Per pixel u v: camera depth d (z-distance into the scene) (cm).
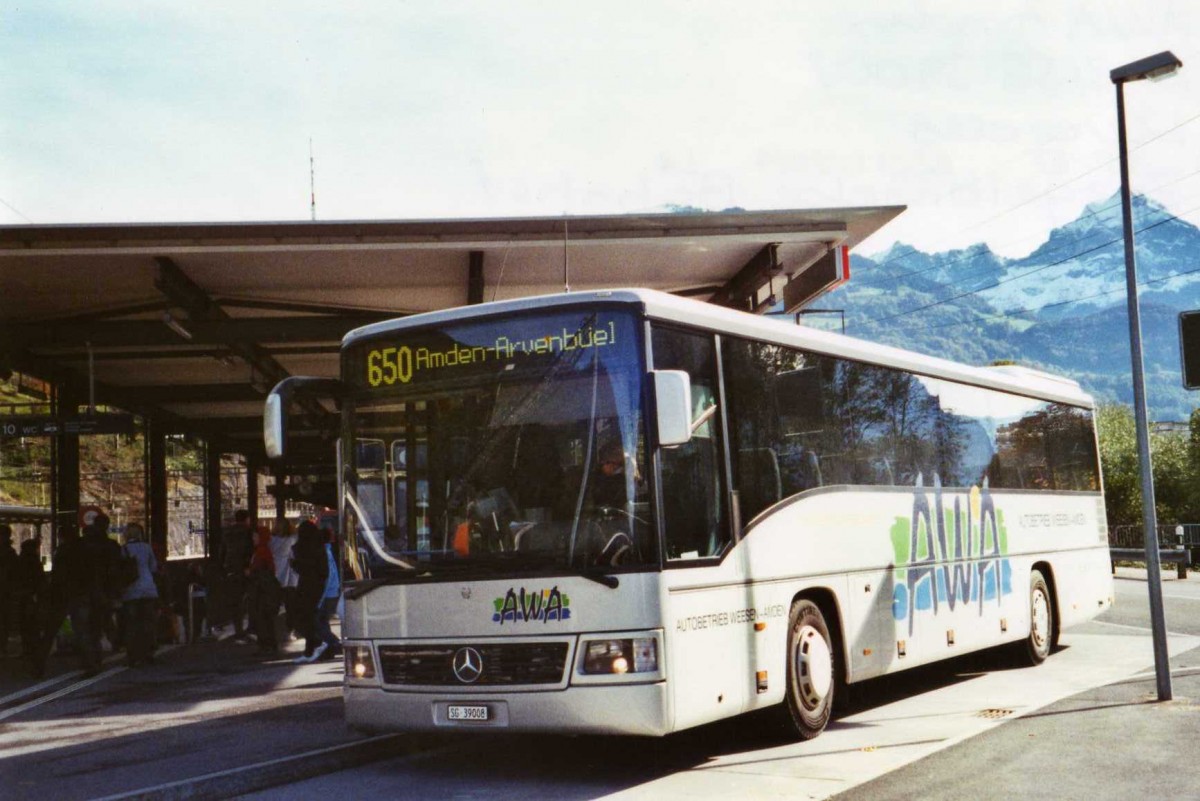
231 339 2033
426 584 885
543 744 1048
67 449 2417
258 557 1942
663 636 834
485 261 1886
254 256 1770
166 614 2173
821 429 1095
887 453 1216
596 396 866
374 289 2028
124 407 2870
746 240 1761
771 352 1033
